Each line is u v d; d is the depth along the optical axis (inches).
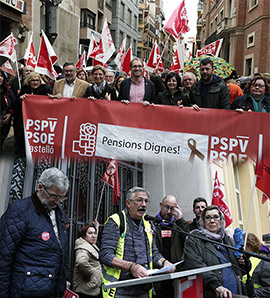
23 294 133.7
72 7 821.2
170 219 194.5
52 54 268.1
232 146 220.5
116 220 162.2
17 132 225.0
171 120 222.2
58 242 141.2
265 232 241.9
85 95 252.5
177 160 223.0
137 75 243.4
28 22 635.5
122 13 1355.8
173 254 189.8
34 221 137.2
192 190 222.5
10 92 242.1
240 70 1091.3
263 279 171.2
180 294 132.9
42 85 243.9
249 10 1031.6
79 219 242.1
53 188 136.6
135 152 222.7
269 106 236.1
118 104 222.2
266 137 219.1
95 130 221.8
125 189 228.1
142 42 2230.6
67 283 153.2
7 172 220.4
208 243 168.4
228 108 233.3
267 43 954.7
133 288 159.0
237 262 171.3
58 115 221.3
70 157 222.1
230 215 220.1
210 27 1448.1
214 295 158.6
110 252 157.1
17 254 136.6
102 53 357.7
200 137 221.6
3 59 458.3
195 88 239.0
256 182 221.0
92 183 239.8
